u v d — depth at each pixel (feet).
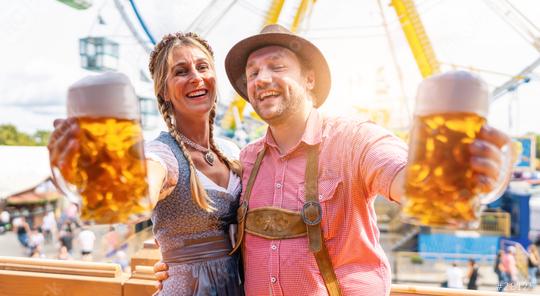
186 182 3.95
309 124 4.04
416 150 2.34
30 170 31.37
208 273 4.04
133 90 2.36
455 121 2.19
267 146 4.30
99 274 5.35
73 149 2.24
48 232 31.45
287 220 3.84
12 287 5.45
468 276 27.37
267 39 4.09
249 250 4.04
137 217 2.42
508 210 34.94
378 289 3.74
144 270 5.30
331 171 3.85
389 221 34.01
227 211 4.18
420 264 33.35
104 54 25.41
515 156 2.29
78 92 2.23
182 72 4.16
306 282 3.72
